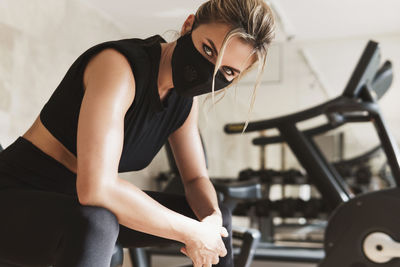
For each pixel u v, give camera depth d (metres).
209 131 6.09
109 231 0.87
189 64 1.02
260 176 4.25
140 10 5.06
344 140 6.20
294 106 6.87
